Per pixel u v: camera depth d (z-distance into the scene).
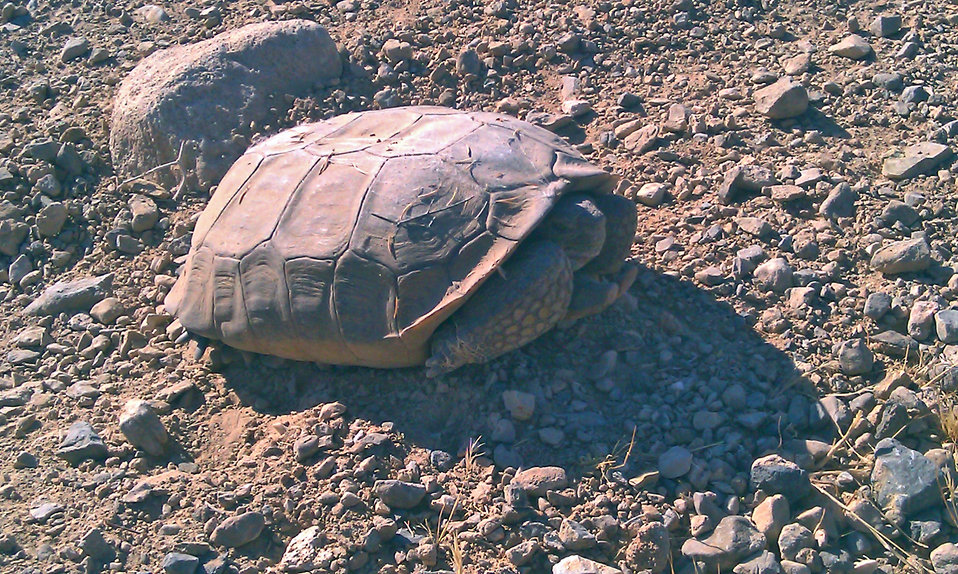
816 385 0.81
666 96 1.03
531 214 0.78
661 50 1.07
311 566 0.74
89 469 0.80
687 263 0.89
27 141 1.02
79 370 0.87
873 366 0.82
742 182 0.94
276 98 1.03
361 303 0.79
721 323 0.85
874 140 0.97
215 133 1.00
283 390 0.84
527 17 1.11
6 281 0.94
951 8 1.09
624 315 0.85
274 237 0.82
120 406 0.84
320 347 0.81
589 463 0.78
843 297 0.86
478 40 1.08
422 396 0.82
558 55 1.07
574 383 0.81
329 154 0.84
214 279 0.83
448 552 0.75
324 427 0.80
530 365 0.82
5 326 0.91
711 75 1.04
